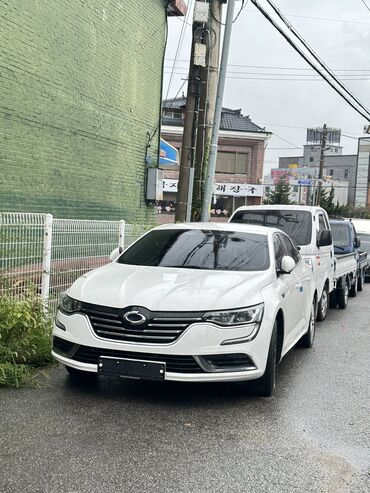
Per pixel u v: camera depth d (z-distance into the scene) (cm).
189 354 483
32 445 411
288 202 5447
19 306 588
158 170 1448
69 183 1112
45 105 1016
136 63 1351
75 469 376
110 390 545
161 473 376
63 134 1080
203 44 1155
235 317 496
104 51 1200
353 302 1383
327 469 394
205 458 403
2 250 642
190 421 475
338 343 841
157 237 678
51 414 475
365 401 550
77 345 507
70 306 525
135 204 1403
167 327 487
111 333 497
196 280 543
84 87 1138
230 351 490
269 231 682
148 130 1443
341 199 9381
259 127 4425
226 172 4206
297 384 602
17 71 931
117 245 916
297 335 693
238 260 611
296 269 718
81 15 1102
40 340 614
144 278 550
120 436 435
